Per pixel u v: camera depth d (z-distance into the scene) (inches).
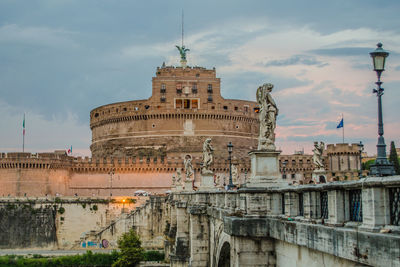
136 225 4160.9
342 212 618.2
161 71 6845.5
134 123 6776.6
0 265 3511.3
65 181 5772.6
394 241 482.0
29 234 4493.1
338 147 5492.1
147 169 6008.9
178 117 6628.9
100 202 4675.2
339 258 631.8
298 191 760.3
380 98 667.4
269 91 975.6
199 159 6023.6
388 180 512.7
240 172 6077.8
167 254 3240.7
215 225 1557.6
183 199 2522.1
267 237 888.9
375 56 666.8
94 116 7386.8
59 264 3540.8
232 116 6742.1
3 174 5442.9
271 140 963.3
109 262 3563.0
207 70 6889.8
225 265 1470.2
